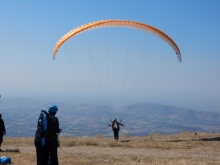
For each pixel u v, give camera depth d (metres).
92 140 26.91
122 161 16.42
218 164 16.03
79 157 17.48
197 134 32.62
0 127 19.25
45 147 11.02
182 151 21.09
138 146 23.45
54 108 11.41
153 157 18.16
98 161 16.22
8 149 20.80
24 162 15.08
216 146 23.50
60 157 17.28
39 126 11.10
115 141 27.41
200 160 17.27
